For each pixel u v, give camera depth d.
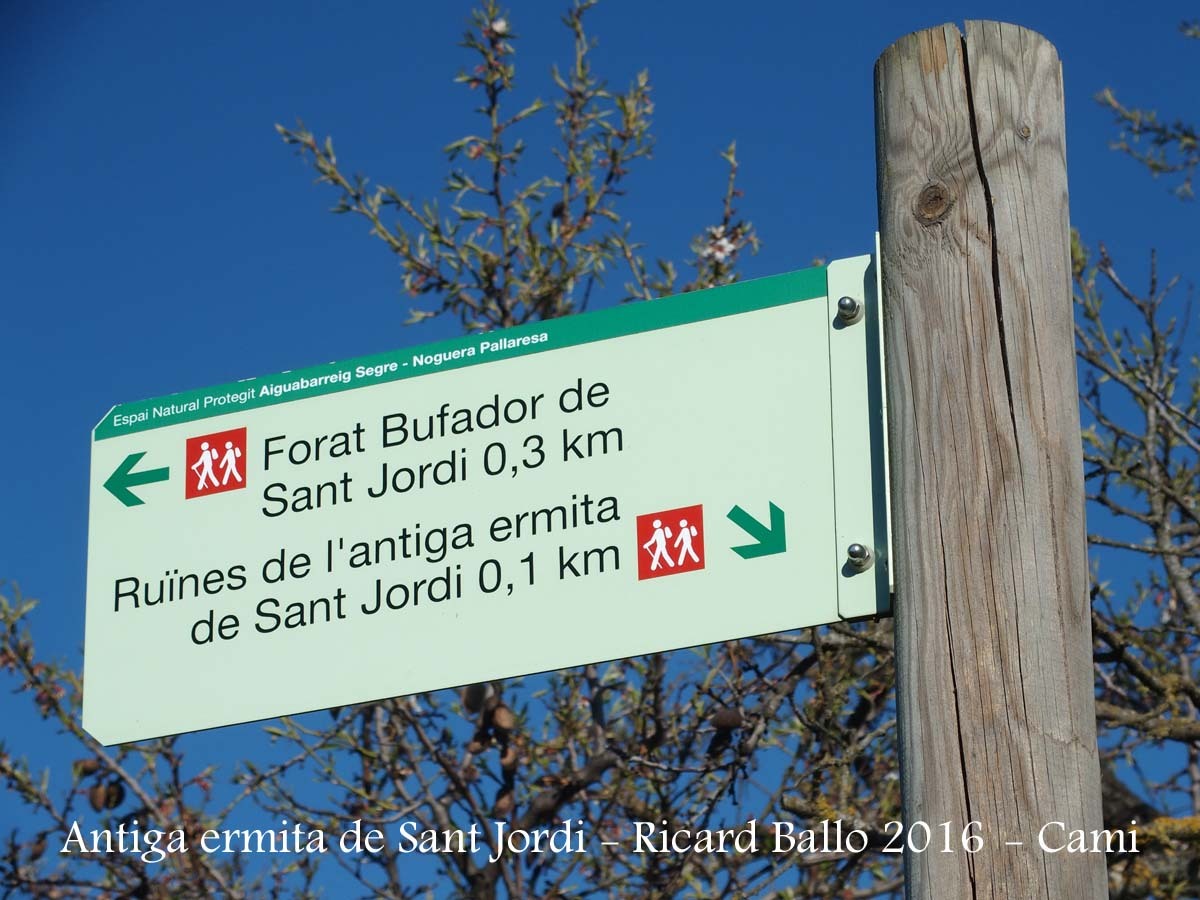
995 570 1.89
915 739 1.87
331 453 2.32
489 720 5.70
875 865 5.59
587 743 5.92
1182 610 6.25
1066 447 1.94
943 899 1.79
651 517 2.11
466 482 2.23
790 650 5.81
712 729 5.52
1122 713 5.33
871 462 2.03
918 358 2.00
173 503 2.39
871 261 2.11
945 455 1.95
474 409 2.27
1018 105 2.07
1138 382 6.10
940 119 2.09
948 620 1.89
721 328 2.17
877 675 5.72
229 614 2.29
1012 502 1.91
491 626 2.14
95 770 5.73
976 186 2.04
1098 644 5.50
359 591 2.23
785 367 2.12
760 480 2.07
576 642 2.09
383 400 2.33
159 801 5.71
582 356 2.24
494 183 6.46
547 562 2.14
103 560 2.39
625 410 2.19
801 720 5.18
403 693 2.15
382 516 2.26
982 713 1.84
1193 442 5.93
